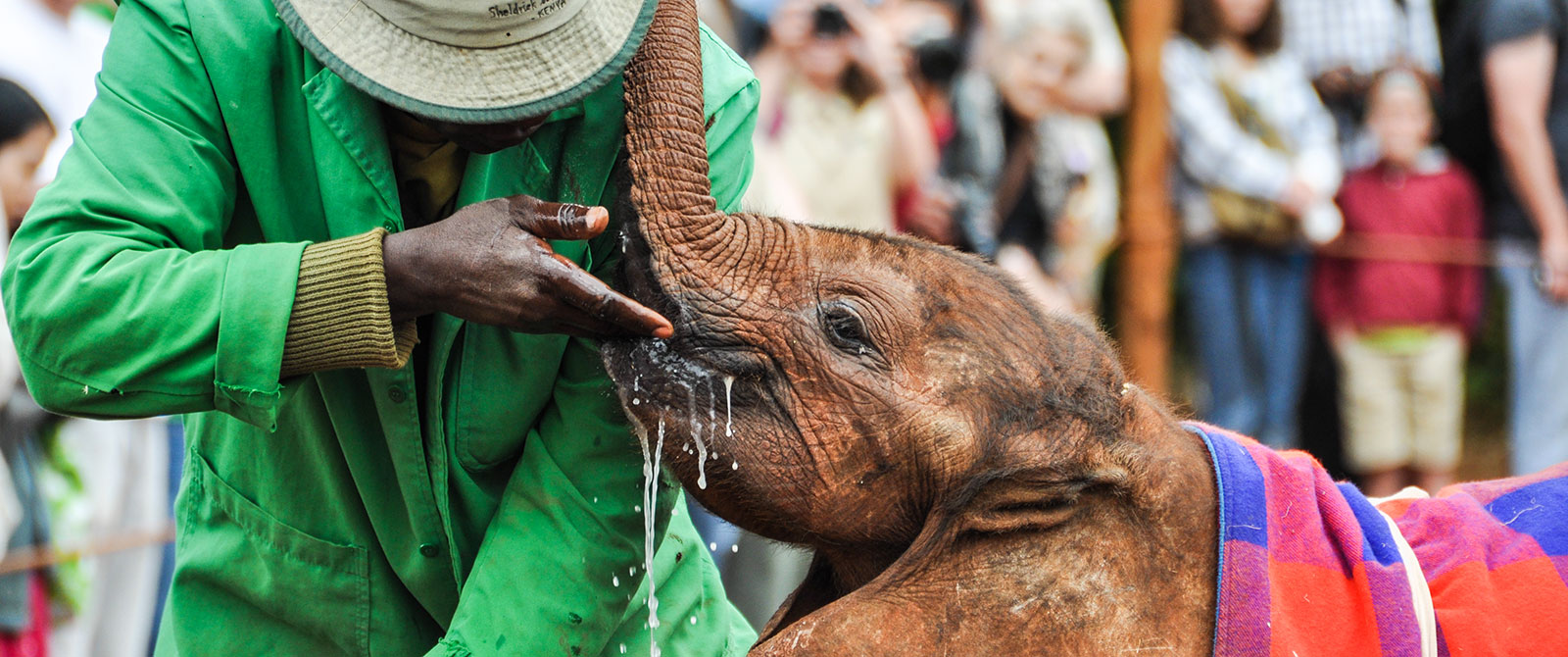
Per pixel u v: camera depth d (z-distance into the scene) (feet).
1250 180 21.49
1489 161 22.56
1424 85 22.20
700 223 8.53
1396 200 22.34
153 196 8.18
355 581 9.51
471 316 7.96
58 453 16.22
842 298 8.51
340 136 8.38
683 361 8.40
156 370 7.97
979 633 7.97
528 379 9.14
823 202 19.42
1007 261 21.04
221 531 9.73
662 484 9.43
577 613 9.05
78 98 17.24
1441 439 22.84
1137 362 21.80
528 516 9.18
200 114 8.36
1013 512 8.15
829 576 9.11
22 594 15.62
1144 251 21.71
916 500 8.38
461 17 7.84
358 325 7.86
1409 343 22.53
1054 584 7.99
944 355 8.43
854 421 8.36
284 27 8.45
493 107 7.99
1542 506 9.09
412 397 8.90
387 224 8.54
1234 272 21.86
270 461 9.41
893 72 20.03
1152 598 7.94
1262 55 21.83
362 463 9.23
